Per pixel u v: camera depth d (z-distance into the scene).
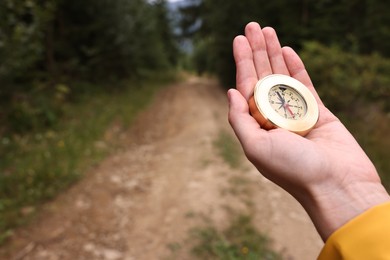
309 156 0.21
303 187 0.21
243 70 0.29
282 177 0.21
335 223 0.19
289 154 0.21
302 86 0.27
